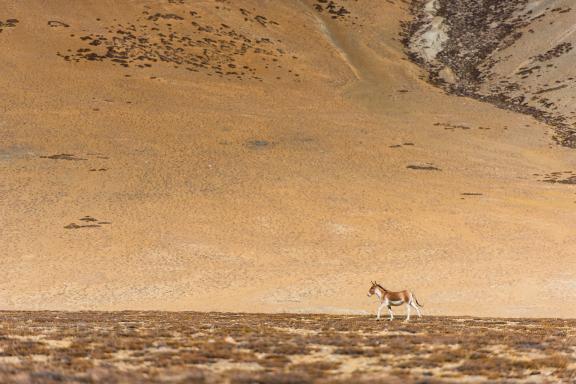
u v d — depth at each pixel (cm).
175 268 6731
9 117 11988
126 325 3397
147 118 12762
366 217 8694
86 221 8088
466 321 4044
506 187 10425
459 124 14238
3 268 6525
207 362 2242
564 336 3086
